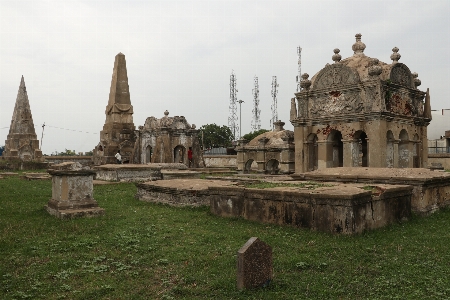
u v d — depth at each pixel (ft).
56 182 39.86
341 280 20.75
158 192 48.60
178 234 30.96
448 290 19.22
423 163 72.90
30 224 34.30
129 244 27.96
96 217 37.78
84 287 20.29
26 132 145.59
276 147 84.99
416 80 72.43
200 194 43.91
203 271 22.29
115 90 136.77
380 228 32.22
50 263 23.80
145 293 19.57
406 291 19.38
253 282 19.62
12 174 97.96
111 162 130.93
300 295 18.88
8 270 22.70
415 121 70.23
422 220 36.55
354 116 65.72
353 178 44.47
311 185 39.22
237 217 36.96
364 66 69.15
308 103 73.72
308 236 29.32
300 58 162.61
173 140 122.42
